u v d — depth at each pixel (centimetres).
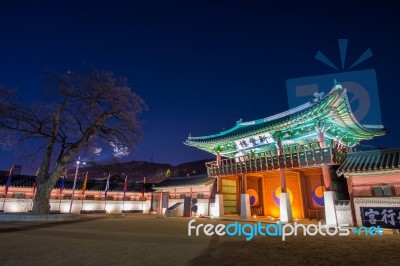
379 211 1916
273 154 2895
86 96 2756
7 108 2605
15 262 869
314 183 2762
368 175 2025
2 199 4072
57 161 2775
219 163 3334
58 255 979
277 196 3031
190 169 11044
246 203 2842
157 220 2769
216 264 871
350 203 2061
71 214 2728
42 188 2662
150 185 5859
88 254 1000
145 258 941
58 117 2806
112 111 2834
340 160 2291
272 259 953
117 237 1459
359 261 930
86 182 5128
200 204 3659
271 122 2920
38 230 1728
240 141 3195
